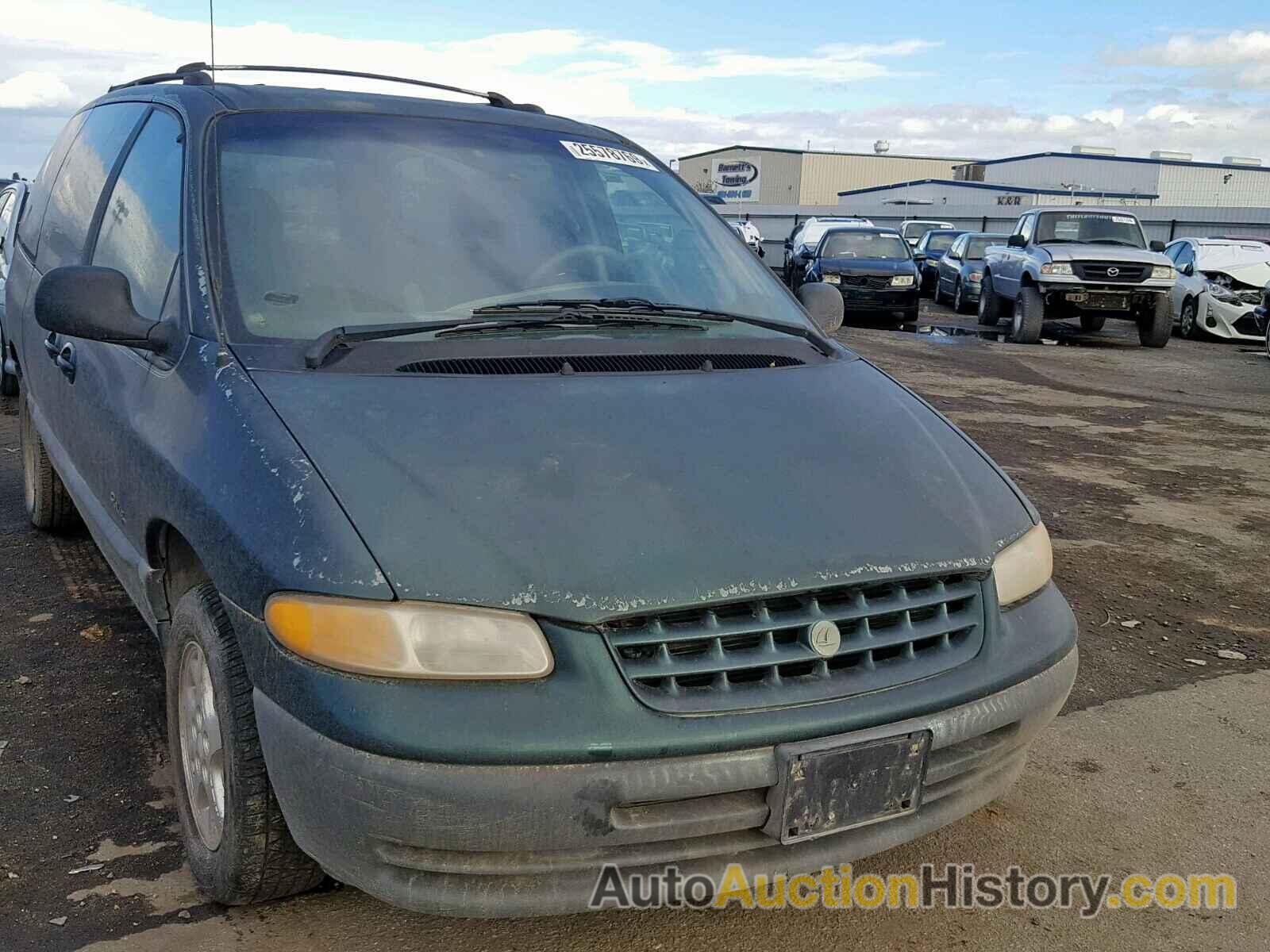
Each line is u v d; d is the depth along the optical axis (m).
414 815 2.07
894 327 18.66
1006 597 2.60
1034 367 13.46
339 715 2.10
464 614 2.13
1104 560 5.69
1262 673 4.31
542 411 2.58
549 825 2.09
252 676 2.31
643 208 3.65
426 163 3.34
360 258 3.01
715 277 3.58
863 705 2.27
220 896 2.57
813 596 2.32
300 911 2.63
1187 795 3.34
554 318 3.04
